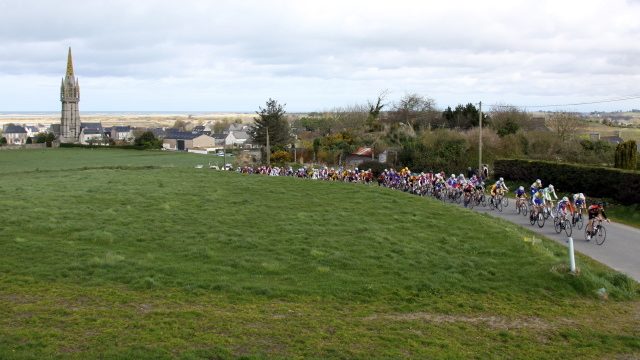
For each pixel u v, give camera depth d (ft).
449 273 54.08
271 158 275.18
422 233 69.31
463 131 234.79
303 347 35.88
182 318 39.37
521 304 47.98
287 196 92.68
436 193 126.11
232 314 40.93
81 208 76.23
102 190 93.76
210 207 80.94
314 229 68.64
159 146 435.12
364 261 56.34
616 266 64.85
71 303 41.45
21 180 114.52
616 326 44.06
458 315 44.62
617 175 112.68
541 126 252.42
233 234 64.69
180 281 47.57
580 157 169.17
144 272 49.34
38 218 67.77
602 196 118.01
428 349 37.01
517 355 37.32
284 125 335.88
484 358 36.40
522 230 83.71
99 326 37.04
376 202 88.94
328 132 351.05
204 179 114.11
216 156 340.80
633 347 39.86
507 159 160.25
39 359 31.71
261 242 61.52
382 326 40.83
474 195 116.37
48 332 35.50
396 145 227.61
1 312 38.78
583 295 51.44
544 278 54.03
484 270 56.08
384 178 148.87
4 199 81.76
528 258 60.23
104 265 50.55
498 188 112.16
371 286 49.11
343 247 61.00
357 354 35.32
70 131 629.51
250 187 101.76
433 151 188.85
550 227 91.35
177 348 34.35
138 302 42.47
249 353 34.37
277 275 51.39
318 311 43.06
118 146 421.59
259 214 77.20
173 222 69.92
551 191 91.15
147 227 66.28
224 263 53.72
